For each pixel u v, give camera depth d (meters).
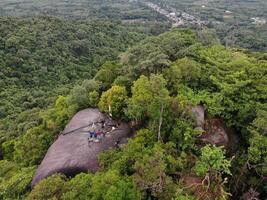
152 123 25.17
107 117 28.23
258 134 23.23
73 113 30.80
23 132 39.97
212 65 30.56
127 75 30.47
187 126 24.53
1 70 71.31
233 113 27.34
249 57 34.34
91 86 31.84
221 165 21.42
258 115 24.61
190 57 31.56
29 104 62.06
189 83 28.73
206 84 28.92
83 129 27.08
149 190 20.47
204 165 21.45
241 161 25.12
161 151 22.11
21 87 70.19
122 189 19.39
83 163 23.83
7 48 75.94
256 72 28.89
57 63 79.75
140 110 25.34
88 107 30.91
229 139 26.36
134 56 31.41
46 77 74.12
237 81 27.53
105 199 19.14
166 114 24.77
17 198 25.12
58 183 21.45
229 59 31.75
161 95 24.19
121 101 27.86
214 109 26.73
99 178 20.52
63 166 23.88
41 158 30.28
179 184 21.11
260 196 23.55
